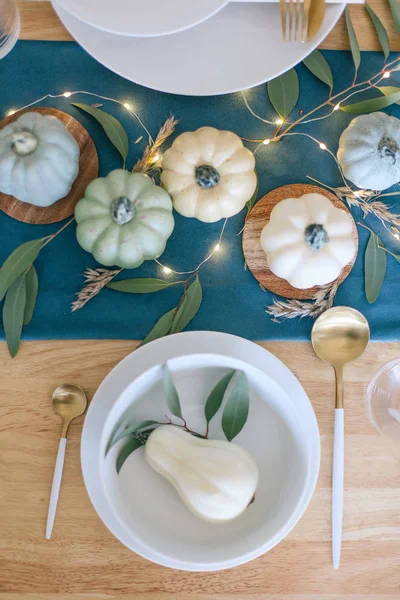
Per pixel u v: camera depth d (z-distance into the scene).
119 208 0.68
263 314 0.77
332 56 0.80
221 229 0.78
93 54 0.73
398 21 0.79
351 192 0.78
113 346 0.75
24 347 0.74
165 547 0.68
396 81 0.81
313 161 0.79
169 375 0.67
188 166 0.72
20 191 0.71
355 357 0.76
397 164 0.74
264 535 0.69
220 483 0.66
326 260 0.72
